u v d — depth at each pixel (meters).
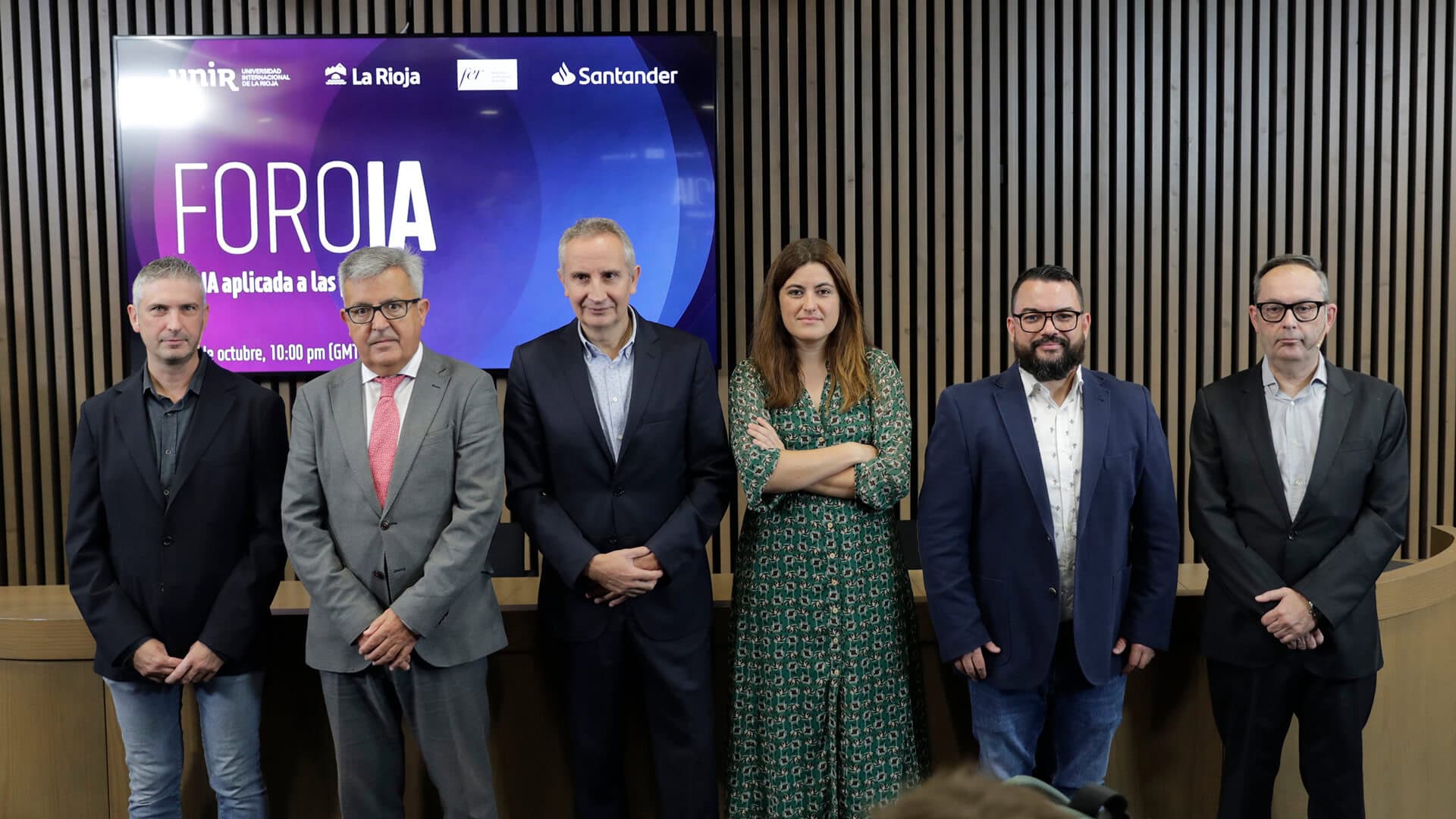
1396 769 2.67
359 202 3.80
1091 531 2.27
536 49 3.77
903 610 2.44
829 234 4.03
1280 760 2.41
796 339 2.42
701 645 2.39
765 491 2.36
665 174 3.81
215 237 3.78
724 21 3.95
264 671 2.41
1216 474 2.42
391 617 2.15
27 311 3.93
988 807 0.51
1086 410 2.30
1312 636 2.27
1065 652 2.33
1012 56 3.97
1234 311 4.07
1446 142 4.05
